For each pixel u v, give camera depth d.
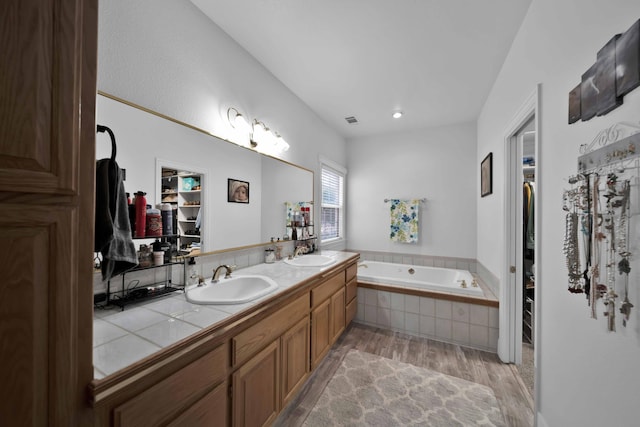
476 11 1.57
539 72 1.40
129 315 1.09
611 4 0.86
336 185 3.82
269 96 2.26
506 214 2.09
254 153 2.09
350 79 2.37
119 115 1.20
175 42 1.46
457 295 2.46
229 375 1.08
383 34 1.78
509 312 2.11
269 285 1.55
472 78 2.33
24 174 0.54
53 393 0.59
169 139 1.43
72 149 0.62
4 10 0.51
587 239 0.97
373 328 2.78
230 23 1.71
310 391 1.77
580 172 1.02
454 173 3.47
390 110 3.04
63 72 0.60
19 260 0.55
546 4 1.32
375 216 3.92
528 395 1.73
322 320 1.96
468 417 1.55
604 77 0.87
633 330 0.77
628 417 0.79
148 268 1.27
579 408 1.04
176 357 0.84
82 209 0.66
